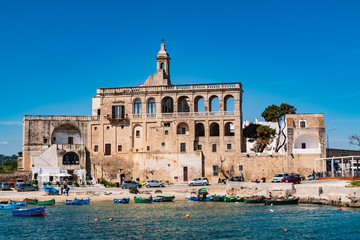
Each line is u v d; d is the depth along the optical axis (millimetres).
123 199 85188
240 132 110812
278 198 81062
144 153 113250
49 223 63594
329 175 98625
